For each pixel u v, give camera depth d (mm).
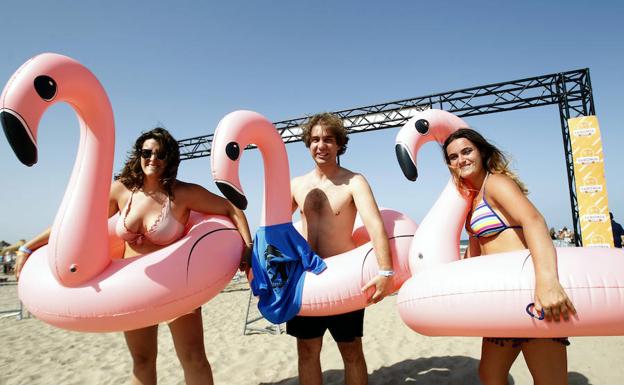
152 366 2490
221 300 10031
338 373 3762
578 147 9031
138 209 2453
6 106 1773
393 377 3607
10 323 7445
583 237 8766
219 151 2166
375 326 5809
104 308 2037
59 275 2066
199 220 2652
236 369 4195
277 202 2465
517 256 1791
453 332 1846
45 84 1864
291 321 2562
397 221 2652
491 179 1988
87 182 2102
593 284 1598
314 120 2629
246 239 2627
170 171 2498
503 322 1691
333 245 2557
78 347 5527
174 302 2121
